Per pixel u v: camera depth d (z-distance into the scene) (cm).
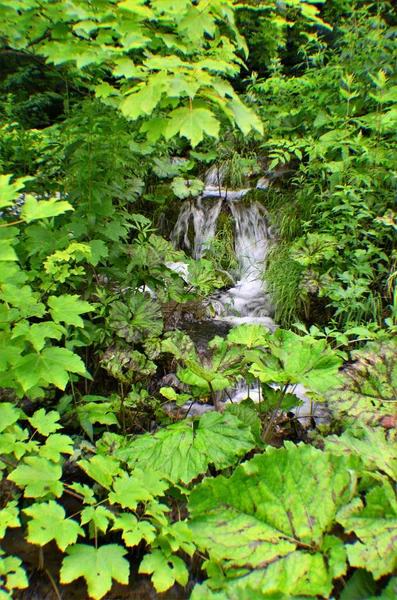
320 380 116
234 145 502
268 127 457
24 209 106
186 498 121
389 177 275
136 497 99
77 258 161
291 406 152
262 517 74
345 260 280
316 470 79
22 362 102
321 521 73
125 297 222
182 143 488
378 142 294
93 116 202
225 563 69
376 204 282
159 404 182
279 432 165
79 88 247
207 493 76
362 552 65
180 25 117
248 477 77
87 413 155
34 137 287
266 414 161
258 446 127
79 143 202
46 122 520
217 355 156
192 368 135
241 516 74
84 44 137
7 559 87
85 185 200
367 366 130
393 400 123
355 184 284
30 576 105
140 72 123
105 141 209
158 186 457
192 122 100
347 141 295
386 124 283
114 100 191
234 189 461
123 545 117
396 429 109
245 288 376
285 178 432
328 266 291
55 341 189
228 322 324
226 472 128
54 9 139
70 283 183
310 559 68
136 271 239
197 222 430
